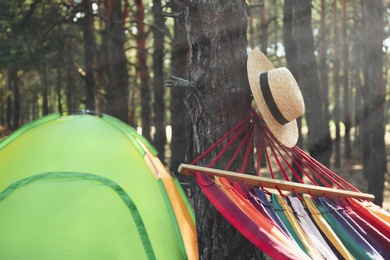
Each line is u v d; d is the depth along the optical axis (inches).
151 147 239.3
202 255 187.3
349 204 177.6
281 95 174.1
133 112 1168.2
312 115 416.2
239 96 181.9
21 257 180.1
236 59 182.5
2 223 186.7
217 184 153.3
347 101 979.9
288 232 148.7
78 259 180.9
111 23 647.8
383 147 476.7
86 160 203.2
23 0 619.5
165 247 194.4
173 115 646.5
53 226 185.5
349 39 880.3
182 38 603.5
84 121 223.6
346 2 786.8
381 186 476.7
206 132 183.2
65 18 666.8
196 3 183.0
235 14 182.7
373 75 469.7
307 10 404.8
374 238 163.9
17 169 201.3
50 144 208.4
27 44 639.8
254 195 159.3
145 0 860.6
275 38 893.2
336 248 155.1
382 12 459.5
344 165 967.6
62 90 1184.2
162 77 674.2
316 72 411.8
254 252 185.2
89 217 188.2
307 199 169.5
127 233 189.2
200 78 181.9
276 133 175.3
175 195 225.9
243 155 185.0
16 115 1059.9
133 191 199.9
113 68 670.5
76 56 807.7
